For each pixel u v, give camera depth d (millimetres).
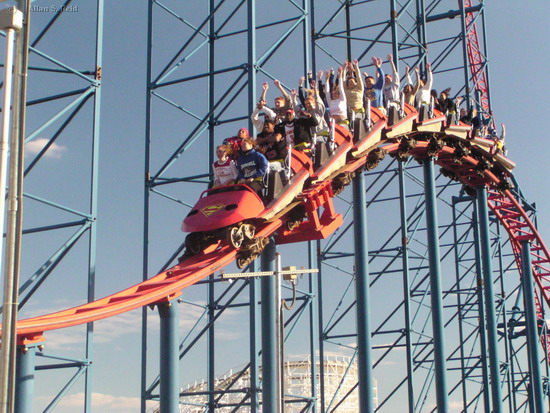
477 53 54719
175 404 19828
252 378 29188
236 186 21328
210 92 33781
